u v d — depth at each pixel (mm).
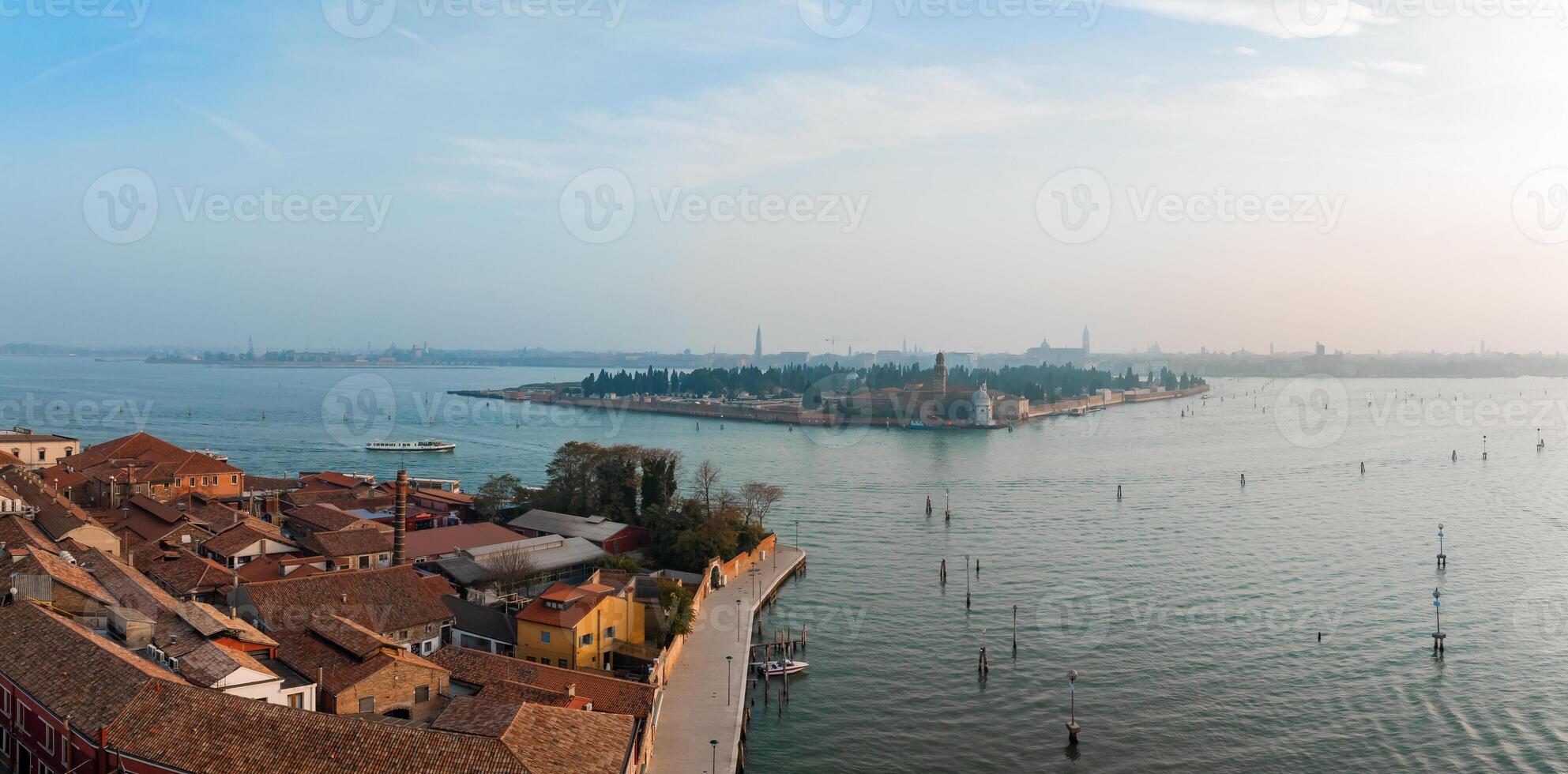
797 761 93062
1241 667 117750
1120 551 182875
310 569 129125
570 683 88938
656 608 120688
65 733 61281
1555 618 137625
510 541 155625
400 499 139625
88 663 66188
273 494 184000
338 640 83688
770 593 150875
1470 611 141375
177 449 198125
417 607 106812
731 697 104125
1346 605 144500
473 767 59812
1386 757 94625
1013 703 107000
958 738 98500
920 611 141875
